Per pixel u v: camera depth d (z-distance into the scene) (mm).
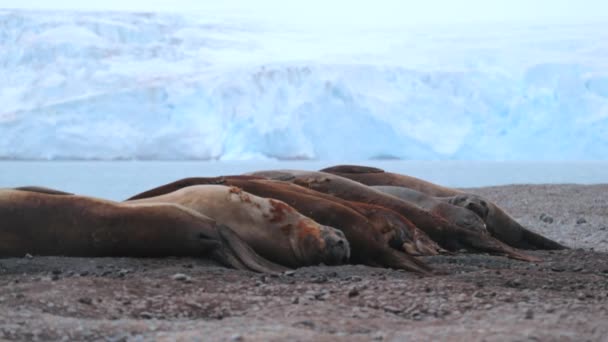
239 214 27750
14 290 19656
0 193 26031
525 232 39438
